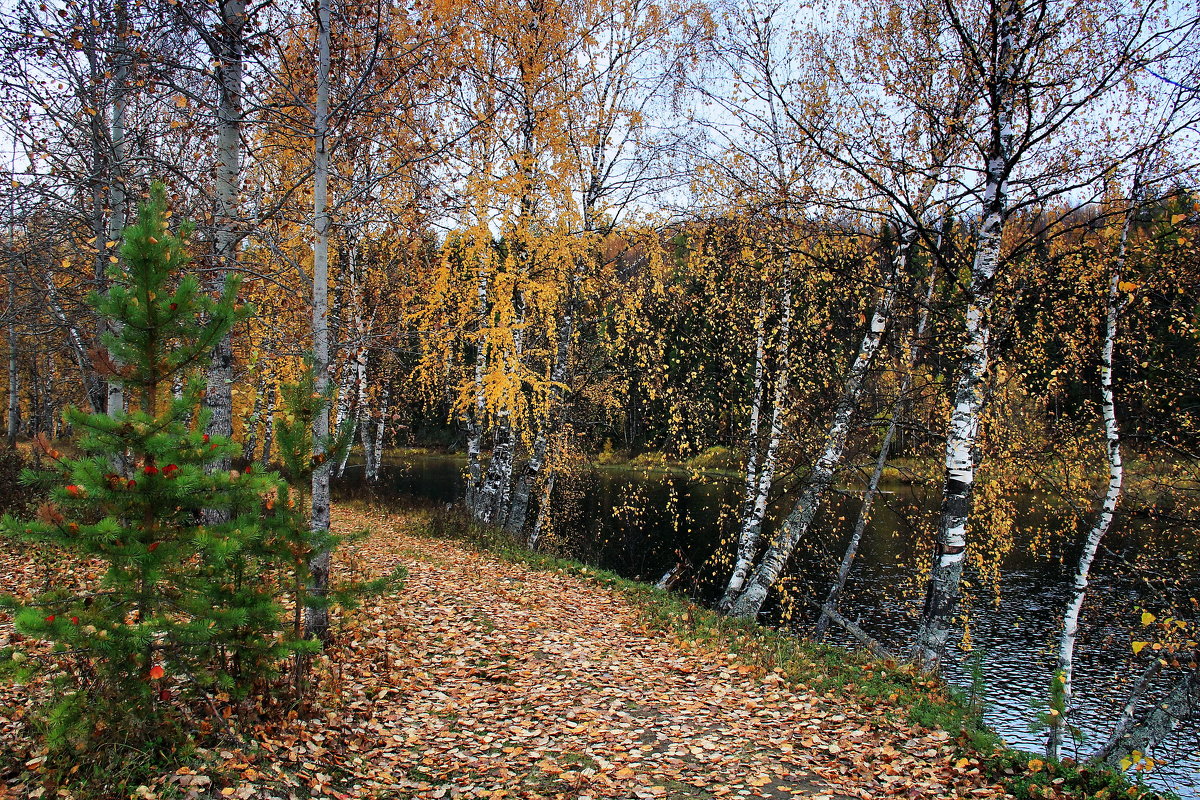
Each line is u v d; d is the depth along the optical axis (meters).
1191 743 7.96
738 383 11.80
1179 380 7.94
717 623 9.08
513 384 10.86
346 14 6.62
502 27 10.77
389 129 7.71
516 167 10.84
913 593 12.70
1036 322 9.31
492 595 9.58
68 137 8.32
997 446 9.48
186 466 3.87
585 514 20.72
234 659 4.62
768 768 4.96
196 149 9.70
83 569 7.94
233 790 3.78
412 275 12.22
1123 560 7.67
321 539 4.84
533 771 4.78
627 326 12.83
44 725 3.76
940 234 8.16
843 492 10.32
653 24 12.02
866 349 9.66
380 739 4.97
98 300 3.94
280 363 10.09
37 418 23.28
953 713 6.33
